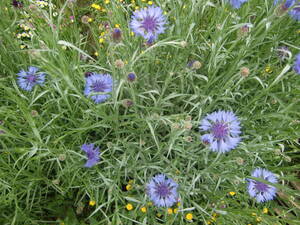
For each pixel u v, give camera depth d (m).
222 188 0.33
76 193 0.34
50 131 0.30
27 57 0.36
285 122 0.31
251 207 0.33
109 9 0.38
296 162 0.38
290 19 0.31
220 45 0.31
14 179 0.27
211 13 0.37
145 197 0.29
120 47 0.34
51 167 0.33
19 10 0.35
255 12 0.35
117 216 0.27
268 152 0.33
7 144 0.32
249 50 0.30
